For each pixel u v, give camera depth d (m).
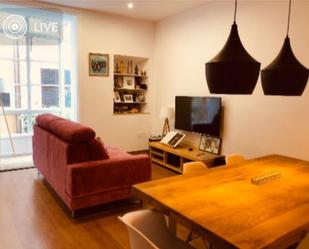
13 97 5.23
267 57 3.67
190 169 2.34
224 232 1.28
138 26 5.62
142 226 1.61
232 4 4.09
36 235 2.54
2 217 2.85
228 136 4.25
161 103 5.76
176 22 5.22
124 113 5.73
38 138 3.83
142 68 6.05
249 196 1.73
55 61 5.52
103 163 2.89
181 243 1.74
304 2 3.23
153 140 5.25
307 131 3.25
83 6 4.83
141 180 3.15
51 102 5.61
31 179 4.00
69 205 2.80
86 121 5.22
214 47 4.43
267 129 3.69
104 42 5.25
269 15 3.61
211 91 1.64
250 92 1.59
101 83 5.32
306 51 3.25
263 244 1.18
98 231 2.65
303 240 1.37
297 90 1.91
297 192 1.82
